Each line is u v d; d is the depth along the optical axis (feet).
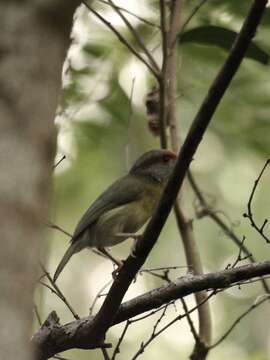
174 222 58.13
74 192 51.24
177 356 55.88
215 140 54.85
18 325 12.66
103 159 49.08
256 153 47.09
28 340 12.87
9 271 12.76
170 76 36.81
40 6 13.69
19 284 12.80
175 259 57.26
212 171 55.83
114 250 59.93
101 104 43.91
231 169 55.77
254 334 57.00
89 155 48.37
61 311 57.67
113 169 50.26
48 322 26.21
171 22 36.11
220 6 41.27
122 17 35.09
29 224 13.10
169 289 25.44
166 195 22.77
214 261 55.06
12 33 13.62
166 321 56.80
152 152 37.35
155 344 56.39
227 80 21.43
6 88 13.46
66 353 55.98
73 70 41.96
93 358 55.93
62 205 52.06
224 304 58.29
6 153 13.26
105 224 35.17
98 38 42.47
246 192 56.03
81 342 25.73
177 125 37.40
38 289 27.84
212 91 21.57
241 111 46.32
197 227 55.42
